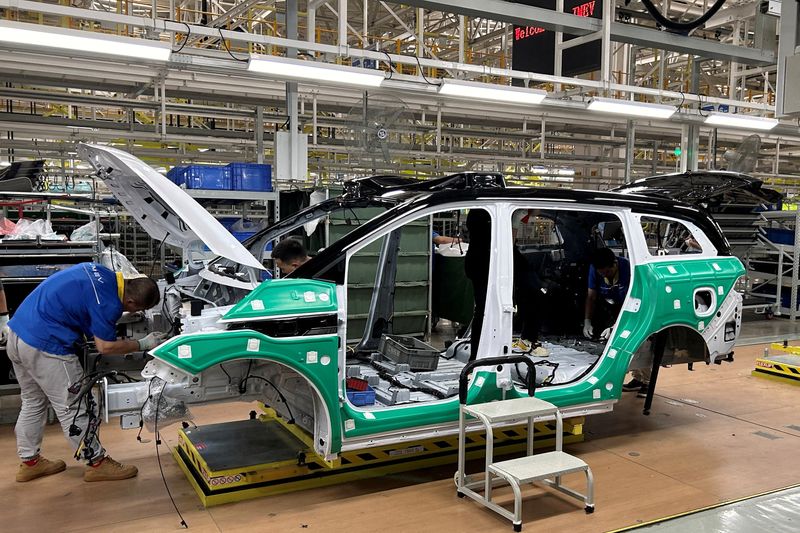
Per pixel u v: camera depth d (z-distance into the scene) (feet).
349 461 12.52
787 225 36.88
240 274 12.35
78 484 12.36
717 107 32.58
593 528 10.62
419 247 26.12
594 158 44.34
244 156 39.63
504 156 41.11
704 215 15.75
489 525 10.74
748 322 33.63
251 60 20.07
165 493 11.96
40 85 29.17
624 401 18.90
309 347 10.57
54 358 11.73
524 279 18.02
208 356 9.89
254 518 10.94
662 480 12.82
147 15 38.17
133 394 11.09
